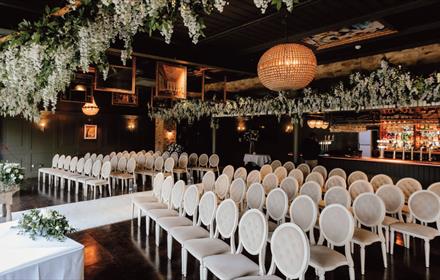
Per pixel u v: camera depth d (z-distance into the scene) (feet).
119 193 25.58
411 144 35.27
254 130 42.34
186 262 11.62
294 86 10.20
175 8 8.02
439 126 33.24
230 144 47.60
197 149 48.52
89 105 31.71
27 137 33.19
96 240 15.37
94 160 29.68
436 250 14.14
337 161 30.48
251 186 14.98
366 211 12.25
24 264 7.73
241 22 14.01
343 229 9.64
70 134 36.47
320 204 16.08
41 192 25.67
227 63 19.75
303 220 10.94
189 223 13.52
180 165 31.94
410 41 17.58
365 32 15.61
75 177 25.64
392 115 31.55
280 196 12.84
